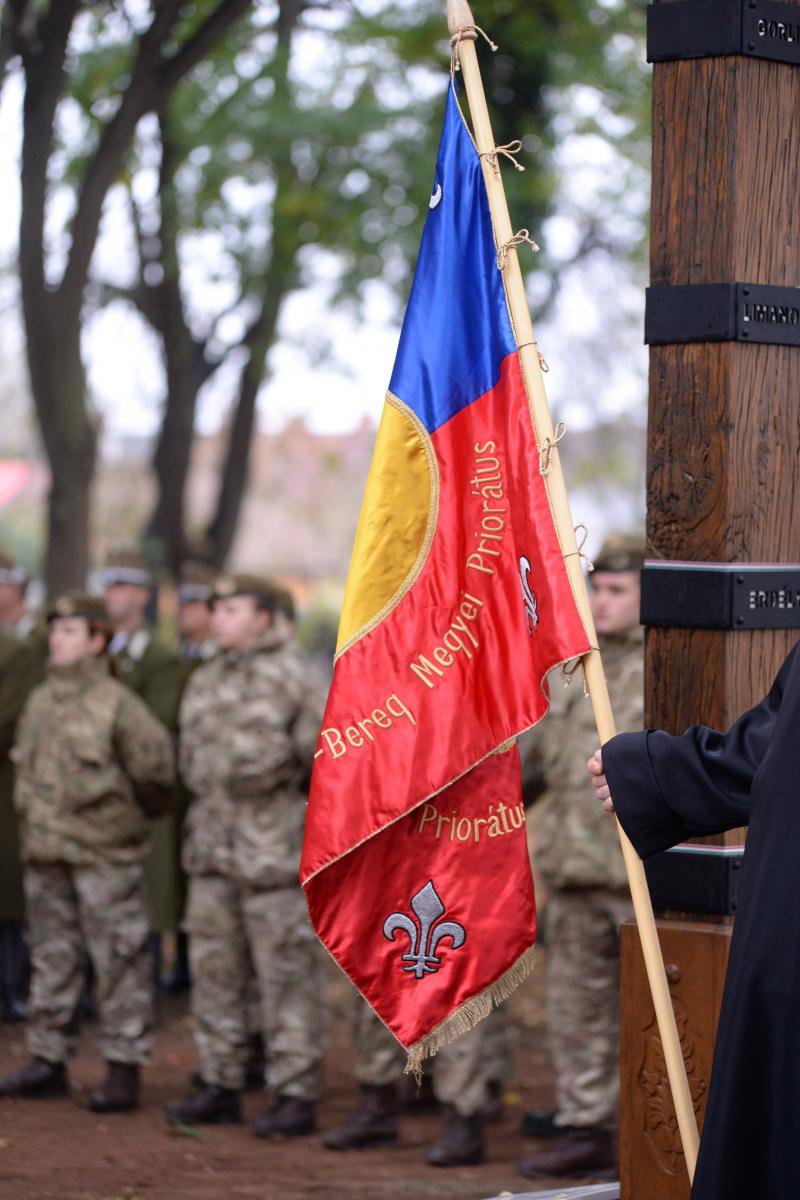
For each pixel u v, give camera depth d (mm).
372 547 3523
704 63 3568
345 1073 6969
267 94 14758
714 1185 2812
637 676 5352
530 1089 6754
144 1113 6094
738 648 3574
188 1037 7598
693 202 3590
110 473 34031
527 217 13969
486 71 13055
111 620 6305
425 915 3459
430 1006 3441
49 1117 5957
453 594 3488
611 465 33281
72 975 6242
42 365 12398
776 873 2832
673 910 3627
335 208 15195
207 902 5969
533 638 3426
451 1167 5391
